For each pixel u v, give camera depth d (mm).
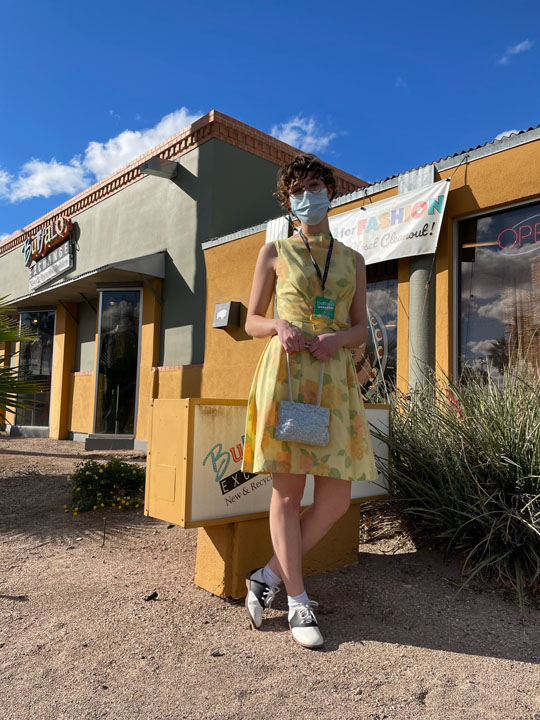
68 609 2572
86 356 12523
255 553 2732
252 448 2299
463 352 5914
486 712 1775
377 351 6461
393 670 2025
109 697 1845
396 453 3584
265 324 2270
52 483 5660
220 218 9875
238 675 1983
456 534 3092
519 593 2615
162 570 3133
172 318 10422
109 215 12516
